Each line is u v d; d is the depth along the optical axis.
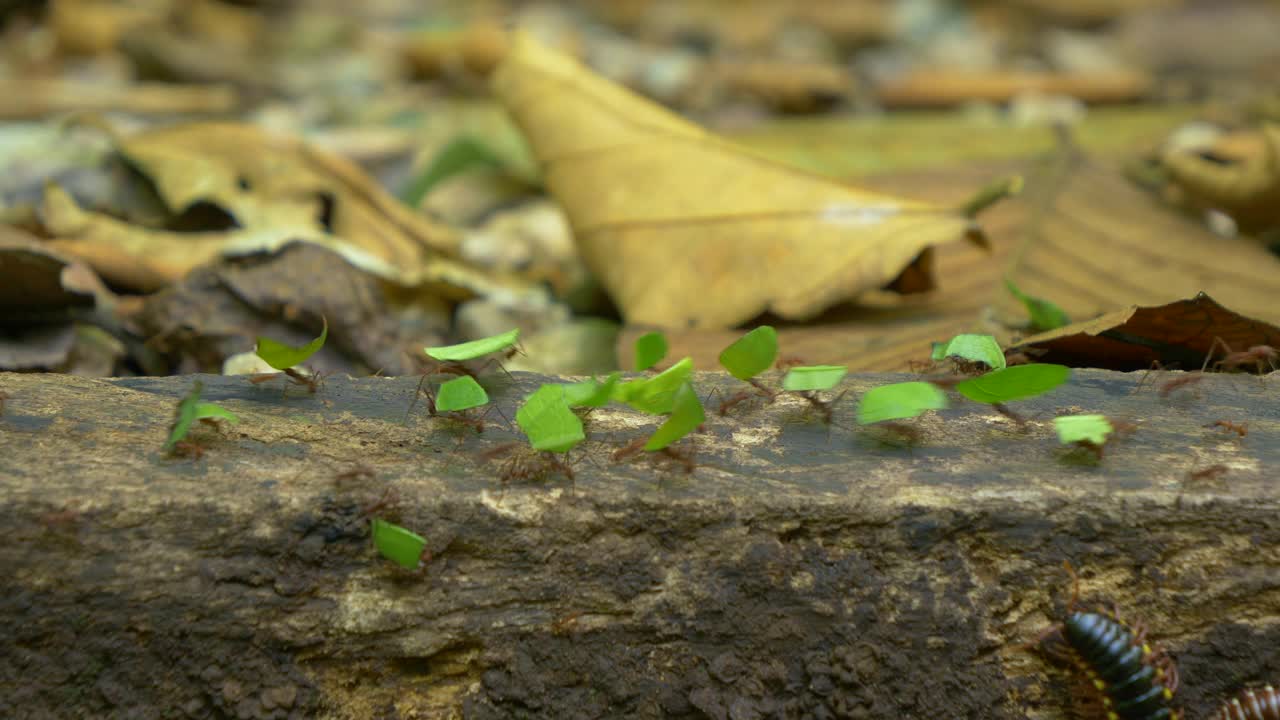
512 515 0.68
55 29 2.09
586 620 0.68
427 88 2.06
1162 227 0.86
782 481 0.69
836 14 2.86
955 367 0.73
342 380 0.72
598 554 0.68
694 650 0.68
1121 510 0.68
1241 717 0.68
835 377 0.69
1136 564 0.68
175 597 0.67
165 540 0.67
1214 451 0.70
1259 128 1.24
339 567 0.68
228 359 0.78
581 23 2.88
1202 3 2.49
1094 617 0.67
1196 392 0.72
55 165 1.08
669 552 0.68
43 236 0.85
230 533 0.68
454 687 0.68
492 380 0.72
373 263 0.85
